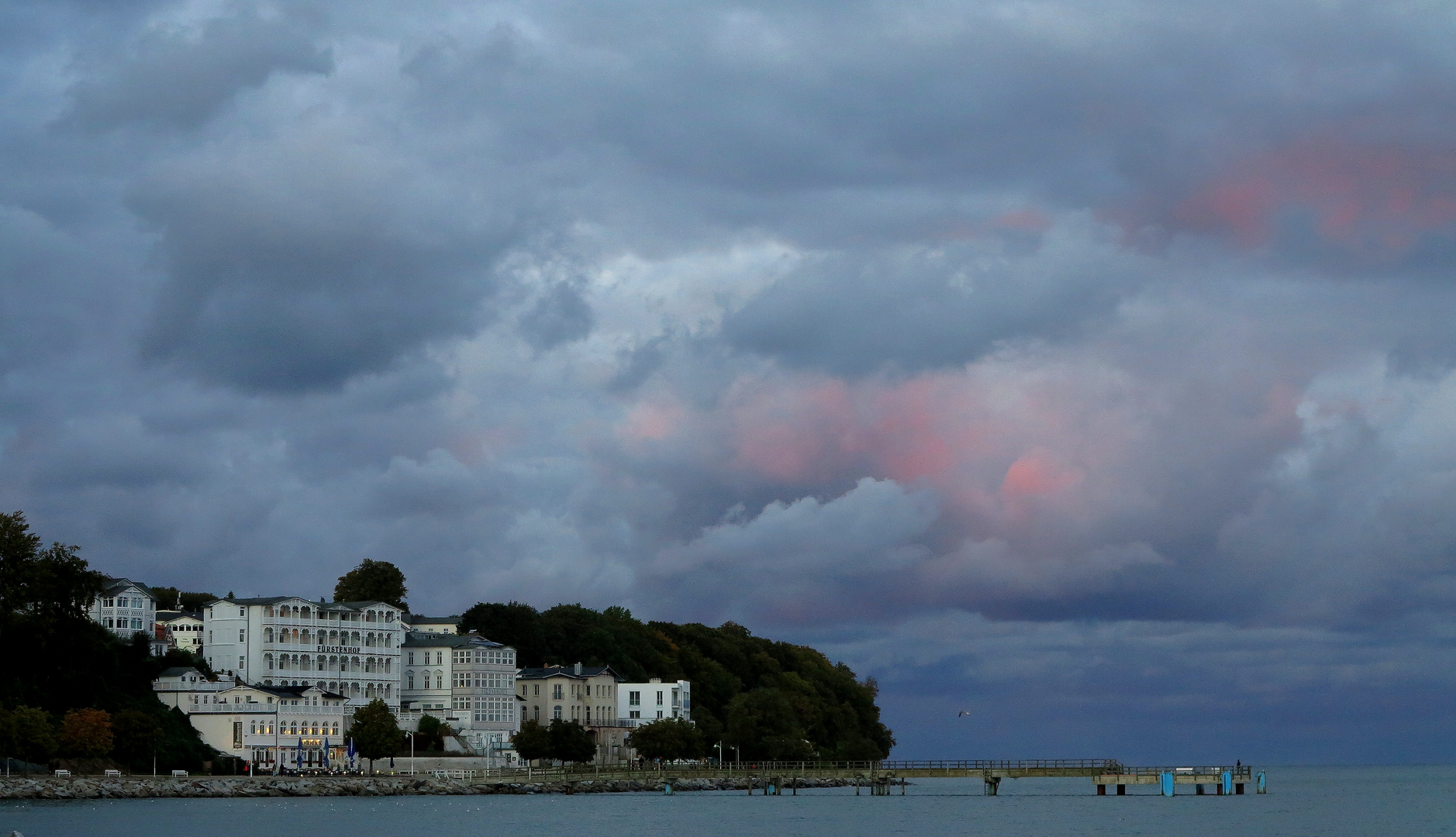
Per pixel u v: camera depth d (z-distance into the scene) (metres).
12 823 191.75
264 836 180.00
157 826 189.75
